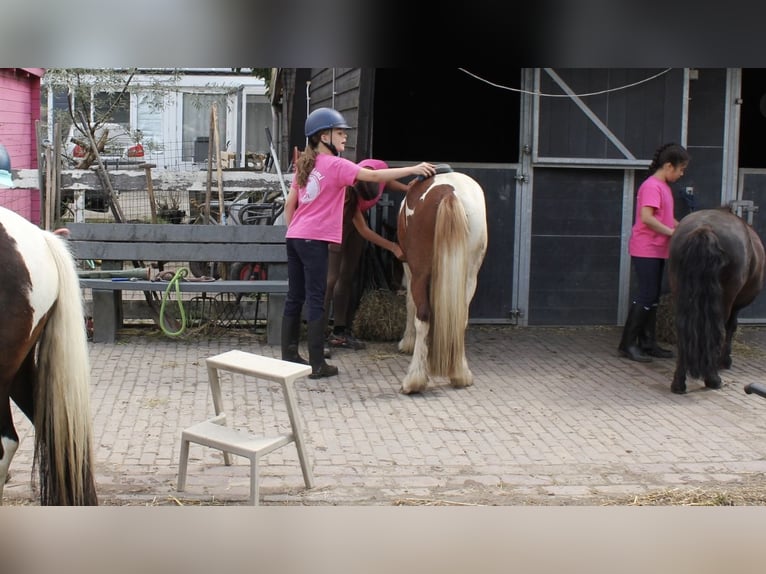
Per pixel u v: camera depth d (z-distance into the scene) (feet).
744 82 27.89
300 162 16.92
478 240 16.35
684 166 18.89
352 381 17.37
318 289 17.25
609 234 23.09
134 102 41.91
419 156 26.73
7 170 11.34
